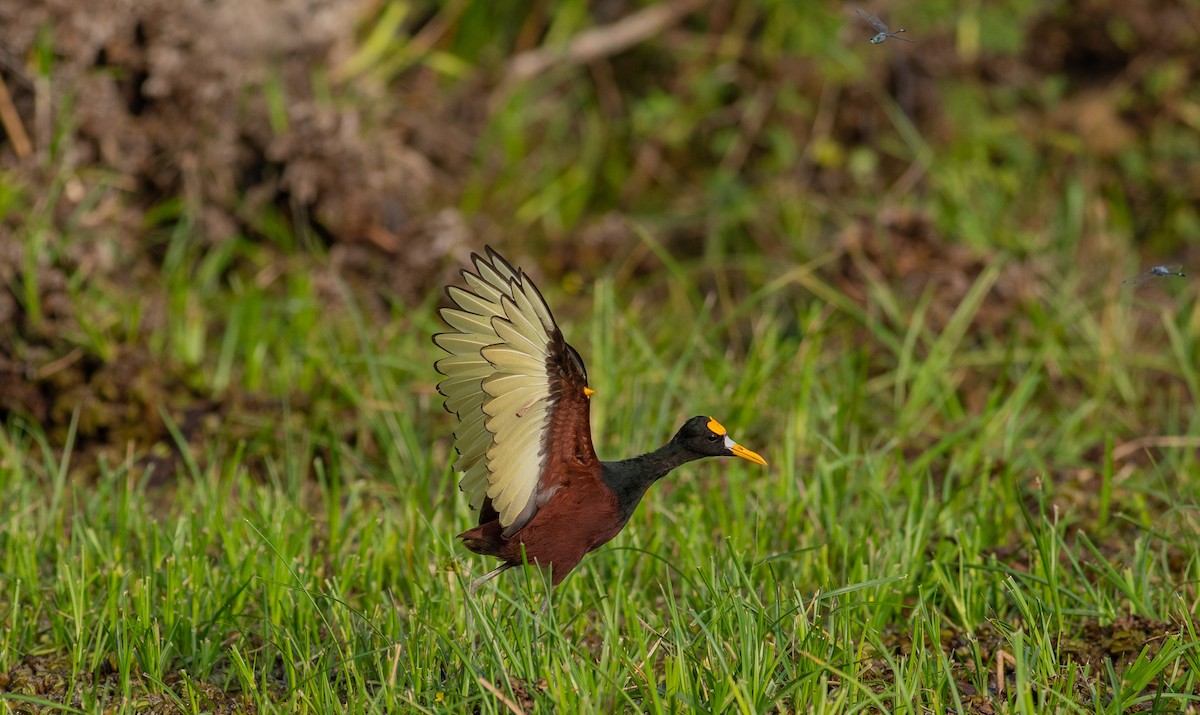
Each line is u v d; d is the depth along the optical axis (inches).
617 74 719.7
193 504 406.0
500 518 295.9
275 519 381.4
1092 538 402.3
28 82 543.8
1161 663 293.0
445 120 693.9
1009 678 313.0
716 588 315.9
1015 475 422.6
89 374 476.4
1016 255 601.3
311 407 475.8
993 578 350.9
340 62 627.8
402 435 450.9
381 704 286.8
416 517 380.2
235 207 571.8
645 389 478.9
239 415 467.5
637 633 299.9
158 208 562.6
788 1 691.4
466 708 284.4
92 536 365.7
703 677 286.4
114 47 557.0
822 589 328.8
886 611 338.6
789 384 479.5
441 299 565.9
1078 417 481.1
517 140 691.4
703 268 610.2
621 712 276.8
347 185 571.2
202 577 346.6
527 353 276.8
